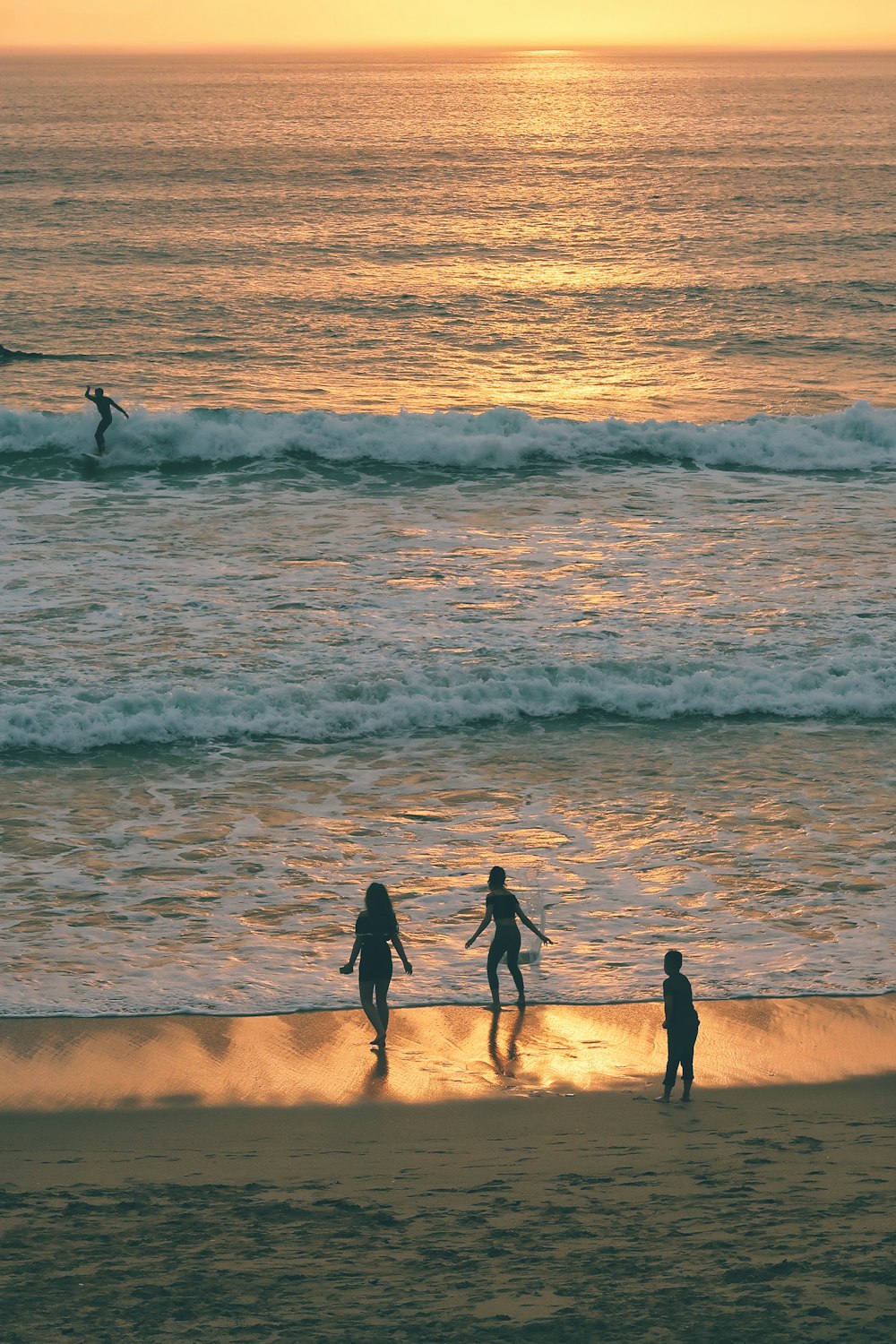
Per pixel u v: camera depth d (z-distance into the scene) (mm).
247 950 34406
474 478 77938
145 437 80125
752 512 72312
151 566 62531
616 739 48844
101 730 47531
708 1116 26844
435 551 65438
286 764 46344
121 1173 23562
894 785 45125
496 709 50281
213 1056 29547
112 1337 15984
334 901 37062
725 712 50906
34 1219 20812
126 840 40531
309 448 81125
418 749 47812
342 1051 29984
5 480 75562
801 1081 28734
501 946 32250
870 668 52969
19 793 43719
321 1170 23656
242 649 53688
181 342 124500
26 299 146875
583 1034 30906
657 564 63969
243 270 171500
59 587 59656
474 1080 28766
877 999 32406
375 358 118812
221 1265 18594
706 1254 18781
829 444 82438
